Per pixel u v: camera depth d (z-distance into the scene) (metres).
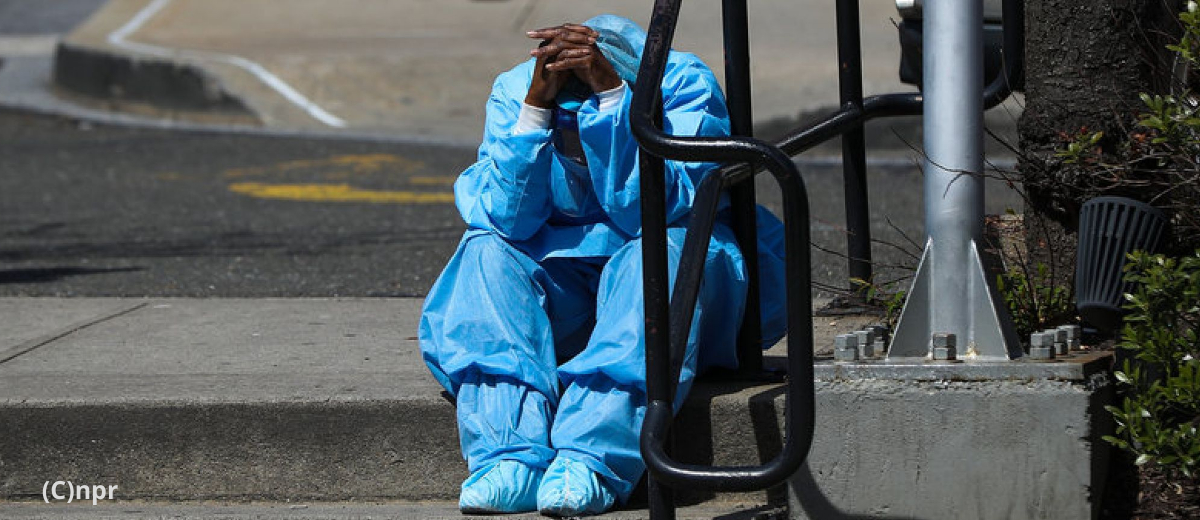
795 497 12.33
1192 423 12.59
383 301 20.02
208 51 67.94
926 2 12.12
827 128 15.02
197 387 14.53
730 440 13.58
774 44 64.12
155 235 30.55
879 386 12.06
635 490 13.55
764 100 52.38
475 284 13.77
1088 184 13.95
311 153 47.28
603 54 13.39
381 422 13.97
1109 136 14.00
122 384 14.73
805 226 10.84
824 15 69.69
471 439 13.41
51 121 60.44
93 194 38.41
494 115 14.22
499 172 13.46
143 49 69.62
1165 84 13.98
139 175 42.72
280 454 14.07
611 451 13.00
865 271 16.75
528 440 13.28
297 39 73.56
